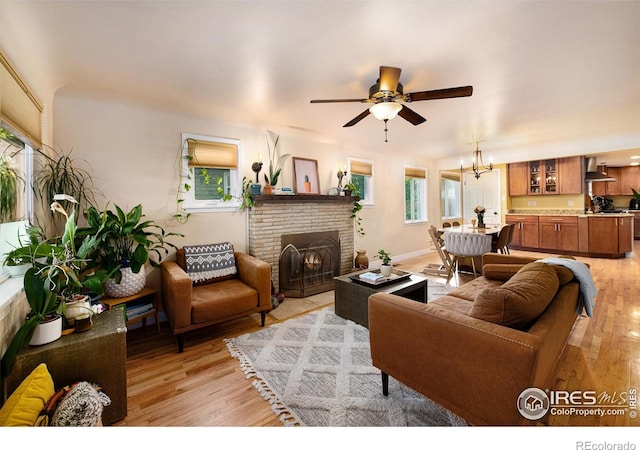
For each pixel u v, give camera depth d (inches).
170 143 126.9
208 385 77.3
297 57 83.1
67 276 64.9
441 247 195.6
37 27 66.8
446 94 85.8
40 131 85.2
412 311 61.6
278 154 161.0
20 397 41.6
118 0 59.2
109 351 63.1
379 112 94.5
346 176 196.1
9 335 58.9
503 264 112.0
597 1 61.8
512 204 284.0
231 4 61.4
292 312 128.2
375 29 70.6
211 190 140.2
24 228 81.3
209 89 103.7
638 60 87.4
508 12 64.9
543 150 214.2
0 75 57.5
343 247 181.8
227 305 103.3
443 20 67.7
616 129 168.4
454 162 261.3
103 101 111.5
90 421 44.3
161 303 121.4
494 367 48.9
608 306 125.2
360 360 87.7
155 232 122.7
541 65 90.0
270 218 149.7
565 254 243.1
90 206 104.6
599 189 321.1
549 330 52.0
